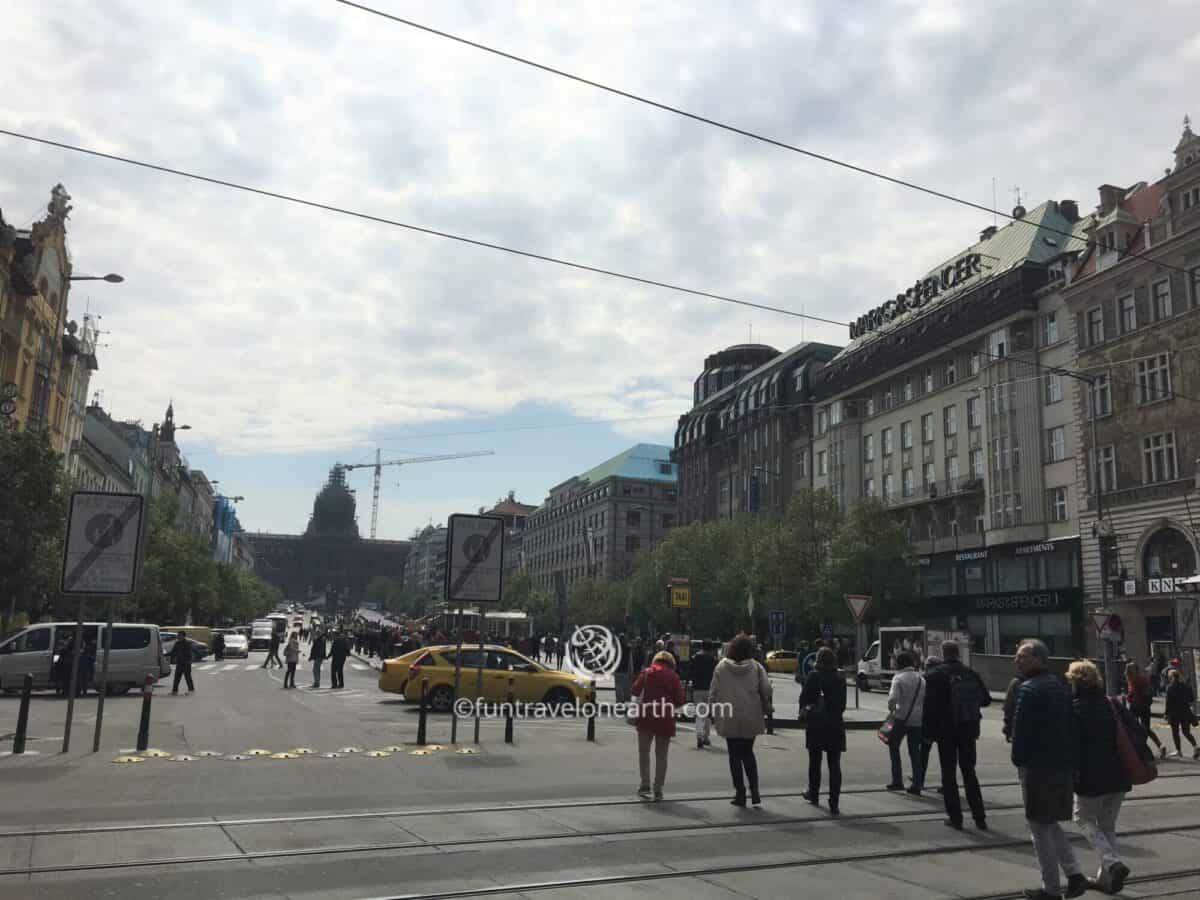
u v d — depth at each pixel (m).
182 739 16.22
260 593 160.62
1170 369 41.91
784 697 32.16
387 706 24.27
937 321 58.81
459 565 16.69
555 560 145.00
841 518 57.66
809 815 10.48
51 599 39.00
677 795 11.60
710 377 110.19
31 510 30.98
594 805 10.66
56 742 15.35
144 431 92.75
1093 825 7.33
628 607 82.81
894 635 43.22
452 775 12.65
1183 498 40.62
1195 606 27.11
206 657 55.88
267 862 7.81
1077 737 7.31
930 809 11.12
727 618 68.44
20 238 50.12
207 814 9.62
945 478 58.84
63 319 54.09
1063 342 49.31
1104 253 46.16
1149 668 38.88
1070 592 46.28
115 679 27.00
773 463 82.06
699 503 97.44
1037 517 49.59
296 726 18.67
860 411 69.88
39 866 7.48
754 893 7.29
